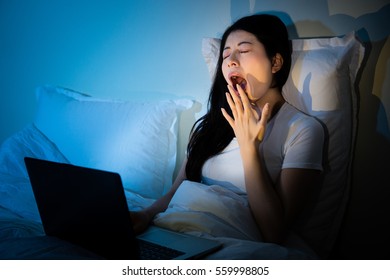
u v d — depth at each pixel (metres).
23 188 1.42
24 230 1.10
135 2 1.84
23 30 2.23
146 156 1.59
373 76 1.37
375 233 1.41
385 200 1.39
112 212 0.84
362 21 1.37
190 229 1.07
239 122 1.16
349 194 1.42
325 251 1.36
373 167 1.39
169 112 1.68
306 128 1.20
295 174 1.14
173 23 1.75
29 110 2.29
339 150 1.31
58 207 0.98
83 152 1.66
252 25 1.28
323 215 1.33
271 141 1.27
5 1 2.27
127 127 1.65
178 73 1.78
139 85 1.90
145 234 1.06
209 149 1.37
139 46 1.87
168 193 1.38
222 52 1.36
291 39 1.48
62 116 1.82
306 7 1.46
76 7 2.02
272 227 1.09
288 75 1.34
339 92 1.31
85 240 0.95
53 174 0.94
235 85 1.33
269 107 1.32
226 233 1.06
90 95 2.05
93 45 2.00
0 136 2.40
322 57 1.34
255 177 1.13
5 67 2.34
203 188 1.20
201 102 1.73
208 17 1.67
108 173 0.81
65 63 2.11
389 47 1.34
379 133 1.38
